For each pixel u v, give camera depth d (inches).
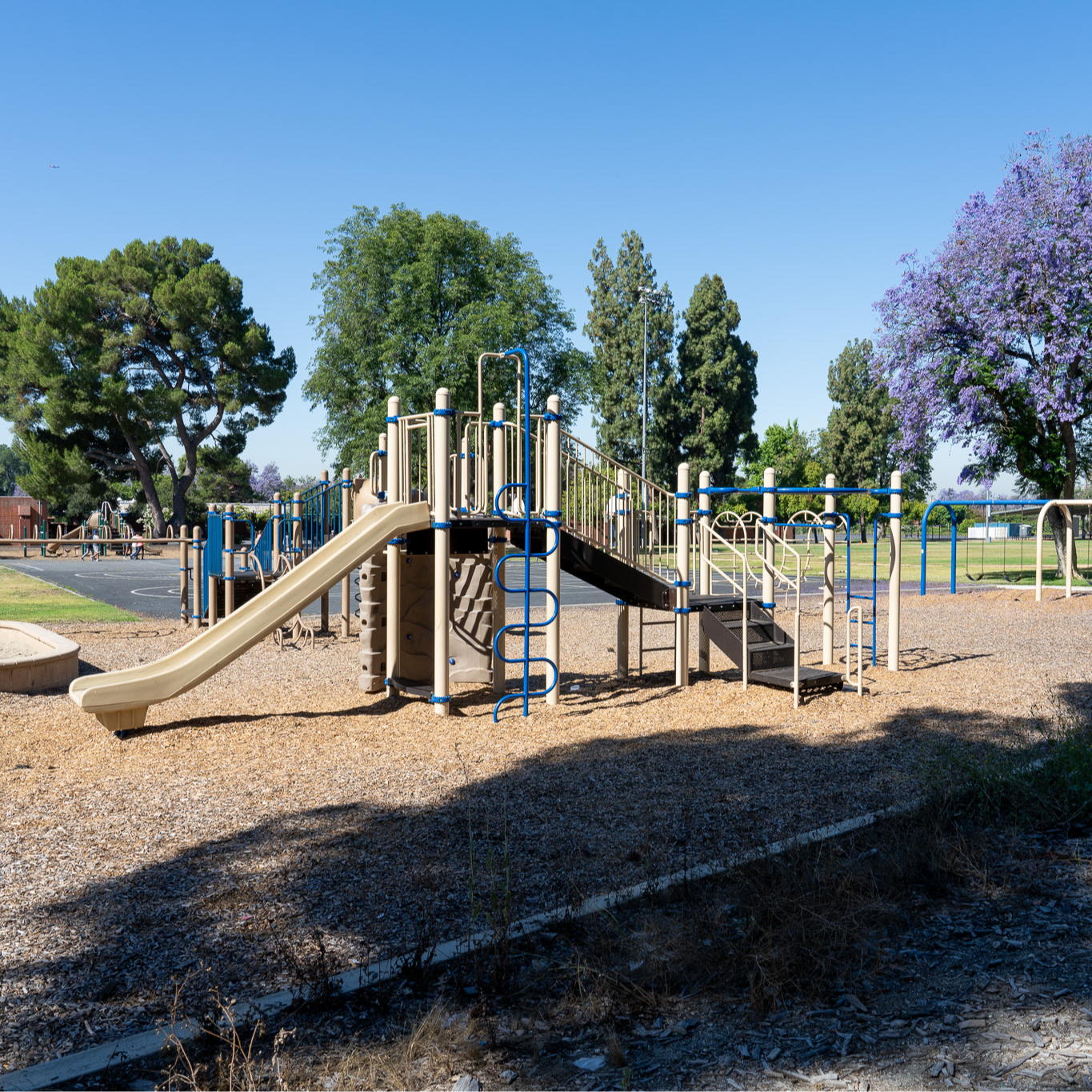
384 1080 110.5
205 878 180.4
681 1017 125.2
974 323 1061.8
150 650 536.4
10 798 239.1
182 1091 107.7
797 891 159.2
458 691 394.3
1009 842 189.2
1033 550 2106.3
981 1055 110.8
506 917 144.6
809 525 432.5
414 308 1820.9
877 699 363.3
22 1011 130.0
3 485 5935.0
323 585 336.8
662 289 2265.0
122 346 2249.0
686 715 340.2
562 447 382.6
